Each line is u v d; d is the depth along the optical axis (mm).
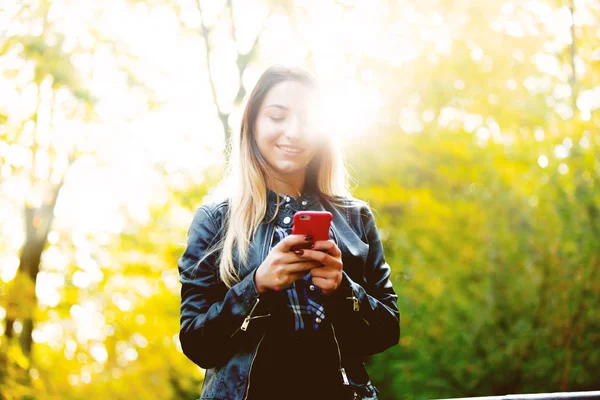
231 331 1670
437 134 8969
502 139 8938
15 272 8688
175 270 9180
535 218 7844
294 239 1618
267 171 1883
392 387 8922
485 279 8188
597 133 7480
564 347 7578
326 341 1747
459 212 9211
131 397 9070
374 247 1990
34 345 9180
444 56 8828
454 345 8031
